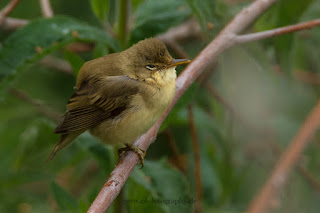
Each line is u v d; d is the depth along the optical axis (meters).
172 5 9.81
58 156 11.16
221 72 11.41
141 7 9.82
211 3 9.76
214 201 11.53
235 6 10.87
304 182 11.41
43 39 8.51
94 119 8.91
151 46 9.02
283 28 8.14
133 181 9.09
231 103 11.54
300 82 12.95
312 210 11.26
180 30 13.34
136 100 8.80
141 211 9.13
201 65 8.39
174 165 11.52
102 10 9.27
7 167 11.04
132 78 8.99
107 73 9.12
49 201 11.03
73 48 13.02
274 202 6.27
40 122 9.95
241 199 11.73
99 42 9.49
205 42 10.62
